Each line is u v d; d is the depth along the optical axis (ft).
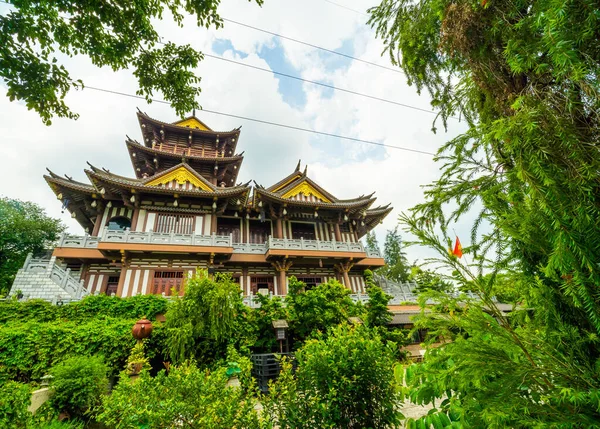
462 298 5.38
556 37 4.05
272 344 33.17
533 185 4.25
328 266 68.85
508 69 6.09
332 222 74.69
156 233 52.24
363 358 12.70
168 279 52.65
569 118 4.48
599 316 3.90
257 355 24.04
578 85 4.52
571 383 4.22
